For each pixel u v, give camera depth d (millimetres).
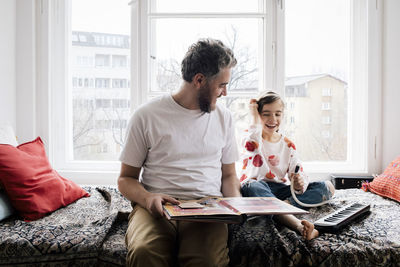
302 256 1134
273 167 1706
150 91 2180
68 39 2191
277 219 1353
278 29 2104
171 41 2178
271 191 1638
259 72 2168
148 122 1294
